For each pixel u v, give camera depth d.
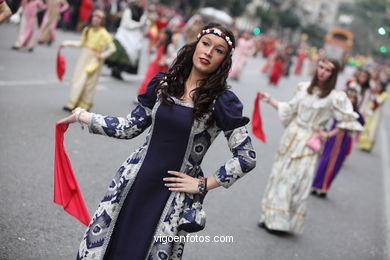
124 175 3.00
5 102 8.00
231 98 2.94
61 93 9.64
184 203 2.96
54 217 4.60
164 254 2.91
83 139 7.16
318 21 134.12
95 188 5.51
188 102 2.95
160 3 50.00
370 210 7.83
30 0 13.39
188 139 2.94
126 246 2.93
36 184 5.21
